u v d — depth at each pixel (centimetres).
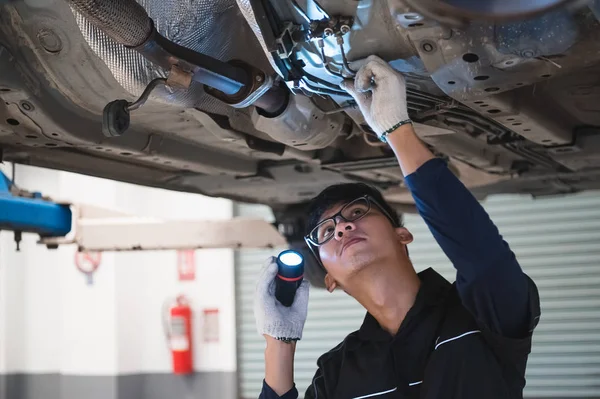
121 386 607
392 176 315
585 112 224
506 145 252
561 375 536
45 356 637
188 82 166
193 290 625
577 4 135
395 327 162
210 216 624
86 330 613
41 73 199
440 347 150
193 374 617
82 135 224
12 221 290
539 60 154
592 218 538
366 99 154
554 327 542
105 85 201
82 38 188
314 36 159
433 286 161
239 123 218
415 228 584
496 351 146
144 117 226
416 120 206
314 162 269
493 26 145
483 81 163
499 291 134
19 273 646
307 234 170
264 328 175
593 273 535
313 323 616
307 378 614
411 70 170
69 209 326
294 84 174
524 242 555
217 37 182
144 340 627
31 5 183
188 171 308
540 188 360
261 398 179
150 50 155
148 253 631
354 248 158
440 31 146
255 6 156
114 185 616
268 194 358
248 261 626
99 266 614
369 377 161
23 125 216
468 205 133
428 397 146
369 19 157
